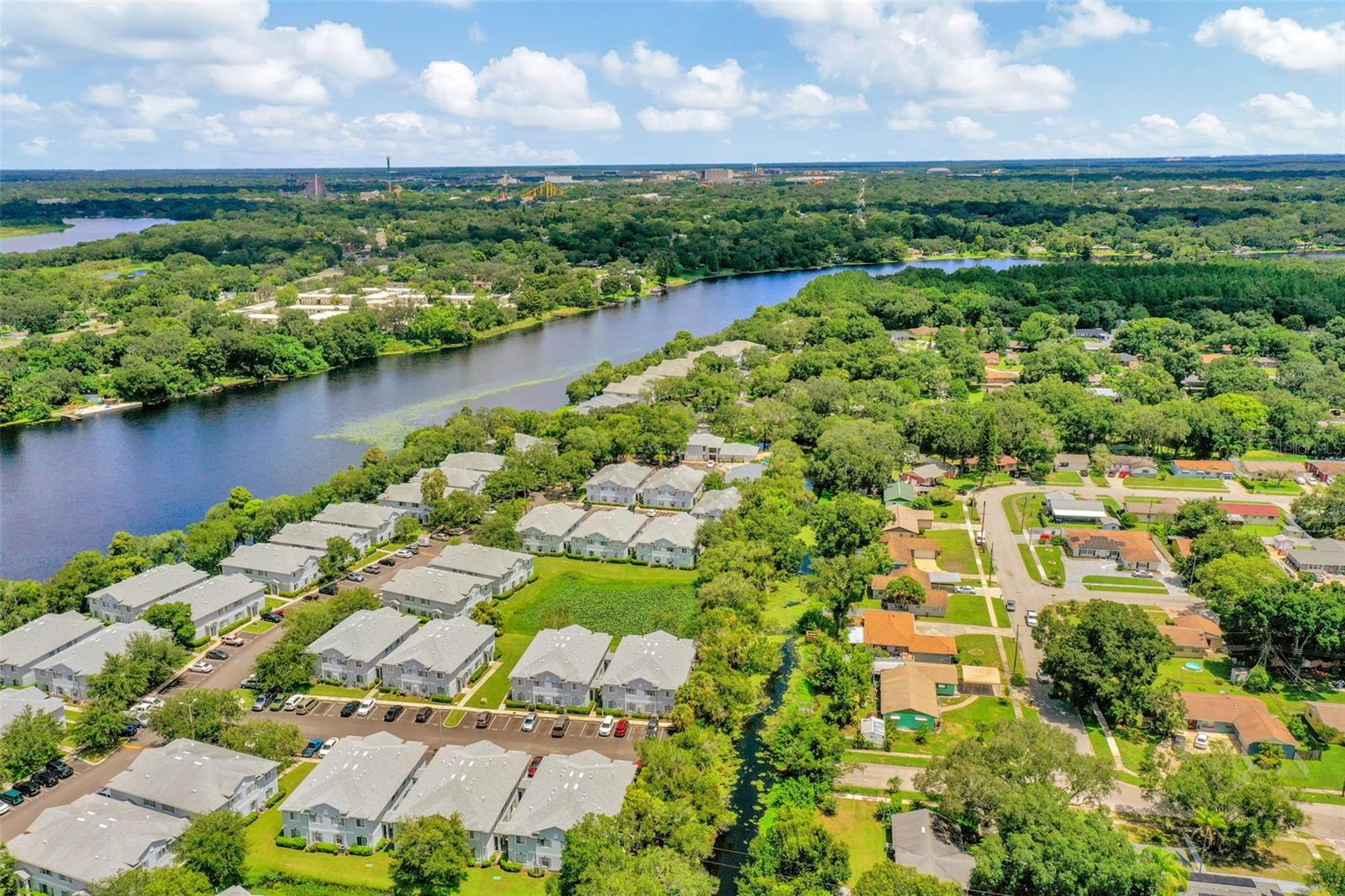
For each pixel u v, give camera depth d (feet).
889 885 344.69
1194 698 508.12
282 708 521.65
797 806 429.38
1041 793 387.75
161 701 521.65
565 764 440.04
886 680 536.83
